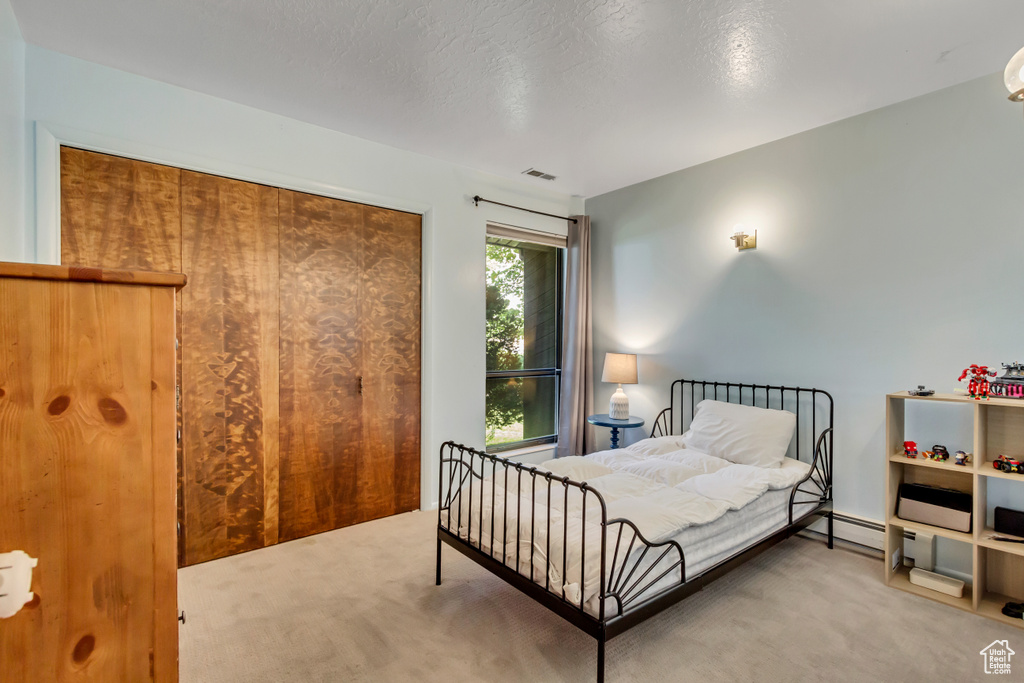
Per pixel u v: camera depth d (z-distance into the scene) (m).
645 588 1.67
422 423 3.42
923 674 1.71
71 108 2.18
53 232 2.13
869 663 1.77
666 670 1.73
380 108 2.67
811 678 1.69
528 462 4.16
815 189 2.92
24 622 0.74
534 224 4.06
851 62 2.19
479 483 2.39
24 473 0.74
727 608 2.14
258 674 1.71
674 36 1.99
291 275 2.84
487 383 4.05
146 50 2.13
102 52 2.15
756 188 3.19
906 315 2.57
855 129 2.75
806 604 2.17
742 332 3.29
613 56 2.15
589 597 1.62
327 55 2.17
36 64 2.11
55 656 0.76
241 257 2.66
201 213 2.54
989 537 2.11
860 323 2.74
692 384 3.58
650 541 1.73
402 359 3.33
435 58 2.18
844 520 2.79
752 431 2.87
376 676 1.70
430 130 2.95
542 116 2.75
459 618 2.06
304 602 2.18
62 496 0.76
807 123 2.84
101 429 0.79
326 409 2.98
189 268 2.50
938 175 2.46
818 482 2.73
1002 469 2.10
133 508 0.81
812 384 2.94
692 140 3.09
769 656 1.81
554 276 4.52
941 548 2.42
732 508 2.10
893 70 2.26
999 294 2.29
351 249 3.07
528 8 1.83
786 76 2.31
